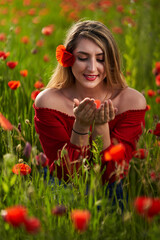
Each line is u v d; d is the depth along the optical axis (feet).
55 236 5.06
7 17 25.02
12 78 11.28
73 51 6.88
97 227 5.36
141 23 17.20
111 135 7.22
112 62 7.13
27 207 5.54
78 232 5.32
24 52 15.43
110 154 5.07
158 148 6.84
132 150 7.43
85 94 7.53
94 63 6.77
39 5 28.68
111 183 7.24
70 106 7.53
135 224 5.74
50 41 20.48
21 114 9.16
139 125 7.55
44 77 11.72
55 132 7.34
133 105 7.41
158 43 16.01
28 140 8.69
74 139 6.74
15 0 30.22
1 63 10.19
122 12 21.99
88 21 7.01
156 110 11.15
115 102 7.48
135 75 13.52
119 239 5.38
